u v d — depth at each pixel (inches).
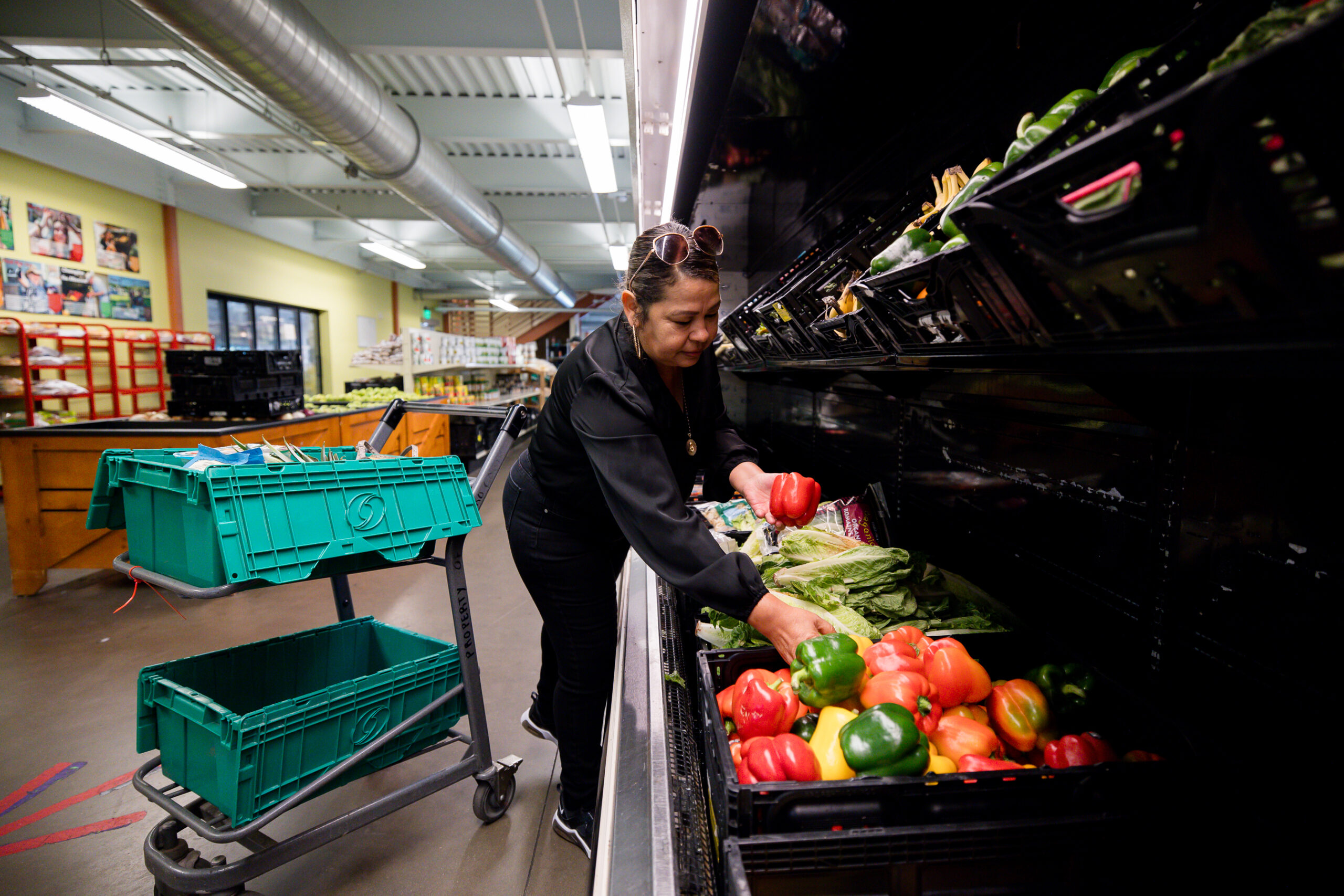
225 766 56.2
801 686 37.8
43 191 281.1
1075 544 47.2
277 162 360.2
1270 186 13.2
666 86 78.9
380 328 658.2
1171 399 37.1
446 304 855.1
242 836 55.2
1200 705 36.1
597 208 421.1
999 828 27.5
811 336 57.0
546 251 610.2
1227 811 28.9
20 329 259.1
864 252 50.2
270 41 157.1
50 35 196.7
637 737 43.9
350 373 583.8
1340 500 28.2
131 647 125.2
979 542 60.9
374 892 67.5
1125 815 28.3
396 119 226.5
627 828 34.4
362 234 502.9
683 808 36.2
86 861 71.0
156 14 138.6
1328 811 28.7
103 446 150.6
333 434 224.1
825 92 62.5
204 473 52.6
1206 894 27.8
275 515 55.9
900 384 74.9
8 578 166.2
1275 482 31.4
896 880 27.3
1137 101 19.0
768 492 57.6
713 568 41.1
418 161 255.0
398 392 329.1
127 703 103.4
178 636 130.6
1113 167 17.1
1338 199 12.5
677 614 66.2
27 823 76.7
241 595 155.0
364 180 310.2
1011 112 49.6
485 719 75.6
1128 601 41.9
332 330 552.7
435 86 267.1
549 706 80.8
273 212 426.3
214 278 393.7
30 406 262.7
